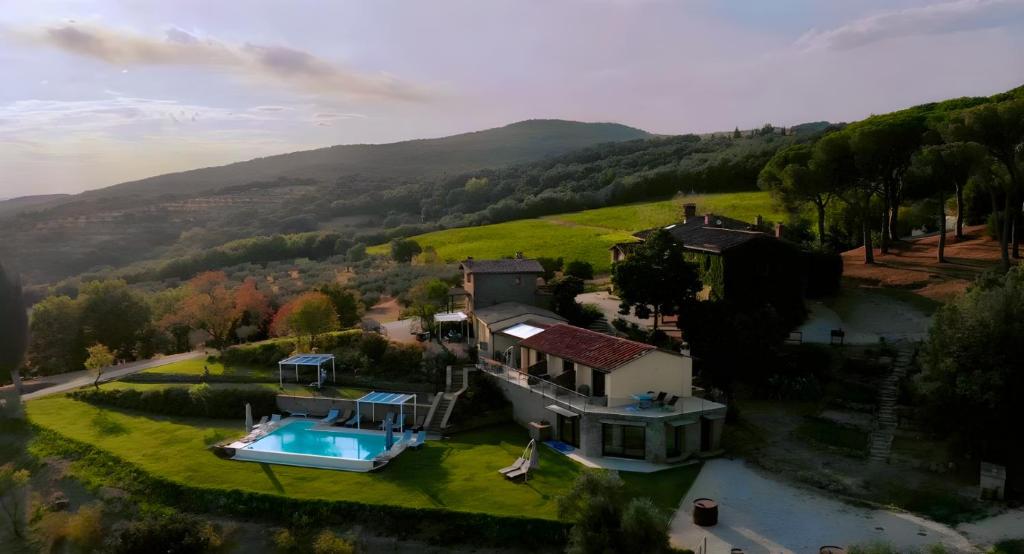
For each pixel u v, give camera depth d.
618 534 28.31
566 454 41.38
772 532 31.64
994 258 64.19
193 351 73.81
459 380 52.03
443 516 34.41
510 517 33.50
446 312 66.00
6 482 35.09
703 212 109.88
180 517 32.31
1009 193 57.56
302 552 33.66
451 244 118.56
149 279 118.81
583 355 44.91
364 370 55.47
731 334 49.47
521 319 55.44
